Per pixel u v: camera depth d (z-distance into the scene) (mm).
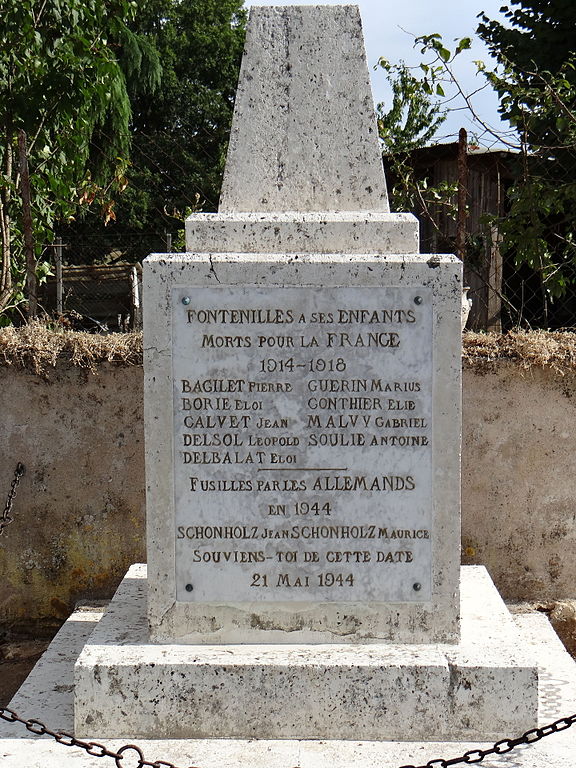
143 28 18312
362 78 3254
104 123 8883
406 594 3072
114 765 2748
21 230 6172
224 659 2926
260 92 3258
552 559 4234
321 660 2914
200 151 14086
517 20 8320
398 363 3027
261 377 3033
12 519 4195
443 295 3008
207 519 3072
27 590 4258
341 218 3137
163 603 3080
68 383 4180
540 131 5332
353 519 3064
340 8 3275
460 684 2877
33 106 5949
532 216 5172
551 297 5164
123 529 4234
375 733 2893
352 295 3008
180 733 2908
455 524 3064
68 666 3486
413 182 6039
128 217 12625
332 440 3049
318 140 3242
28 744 2895
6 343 4180
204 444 3057
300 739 2895
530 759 2762
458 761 2504
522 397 4172
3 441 4199
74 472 4215
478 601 3434
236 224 3133
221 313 3018
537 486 4207
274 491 3062
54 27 6070
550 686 3299
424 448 3051
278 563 3076
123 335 4332
